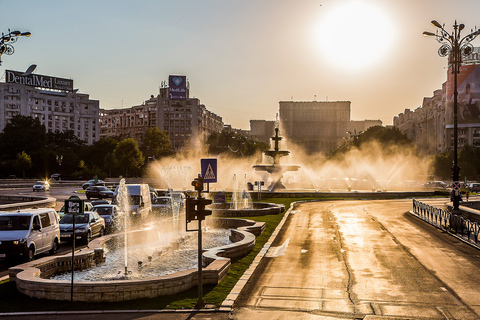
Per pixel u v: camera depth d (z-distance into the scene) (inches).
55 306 460.8
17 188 2977.4
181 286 512.4
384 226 1126.4
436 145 5812.0
